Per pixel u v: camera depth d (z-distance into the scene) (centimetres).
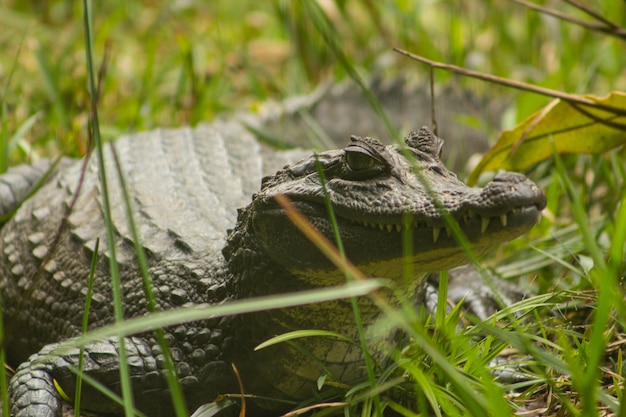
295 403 648
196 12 1680
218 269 678
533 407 626
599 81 1299
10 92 1215
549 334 708
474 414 489
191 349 657
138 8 1634
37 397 622
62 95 1209
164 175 838
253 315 638
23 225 841
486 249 564
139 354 654
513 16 1581
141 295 698
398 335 672
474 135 1245
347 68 575
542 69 1410
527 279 862
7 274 820
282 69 1515
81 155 1053
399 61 1419
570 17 754
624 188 875
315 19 867
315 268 596
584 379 488
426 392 526
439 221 544
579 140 828
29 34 1462
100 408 660
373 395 553
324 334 582
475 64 1387
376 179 587
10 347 816
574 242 830
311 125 1134
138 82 1324
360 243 581
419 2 1452
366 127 1278
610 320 677
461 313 633
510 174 537
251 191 819
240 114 1180
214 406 623
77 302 738
